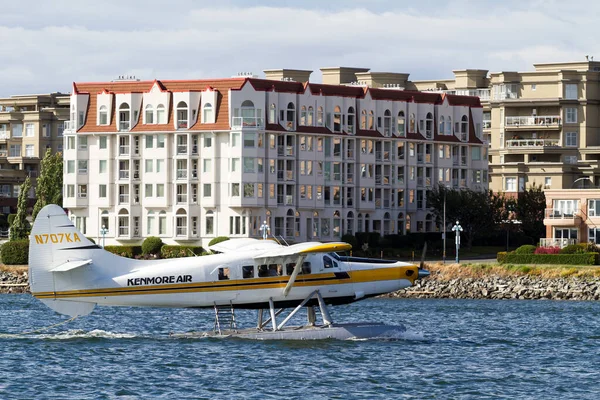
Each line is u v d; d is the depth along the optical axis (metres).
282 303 124.31
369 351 121.00
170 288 121.38
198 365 111.50
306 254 121.94
